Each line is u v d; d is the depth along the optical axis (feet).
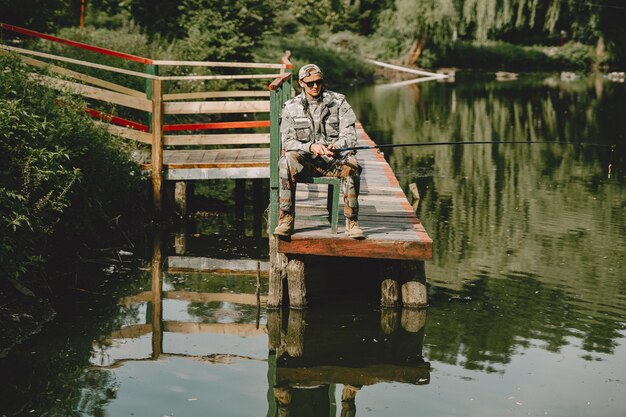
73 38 52.11
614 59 153.48
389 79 125.08
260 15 66.39
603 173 46.83
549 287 26.08
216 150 37.40
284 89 29.55
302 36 127.75
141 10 66.28
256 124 35.37
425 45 145.18
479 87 110.73
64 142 27.02
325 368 20.06
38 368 19.34
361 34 149.79
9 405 17.35
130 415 17.04
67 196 26.96
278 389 18.69
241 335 22.07
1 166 24.31
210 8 65.62
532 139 60.18
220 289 25.96
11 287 23.30
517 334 22.09
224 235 32.58
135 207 33.71
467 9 132.26
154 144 33.19
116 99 33.14
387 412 17.63
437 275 27.25
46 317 22.62
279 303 24.09
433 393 18.58
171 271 27.61
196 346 21.22
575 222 34.76
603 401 18.17
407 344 21.40
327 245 22.84
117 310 23.59
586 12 151.43
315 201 27.32
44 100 27.86
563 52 154.71
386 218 25.31
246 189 42.47
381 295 24.32
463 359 20.56
